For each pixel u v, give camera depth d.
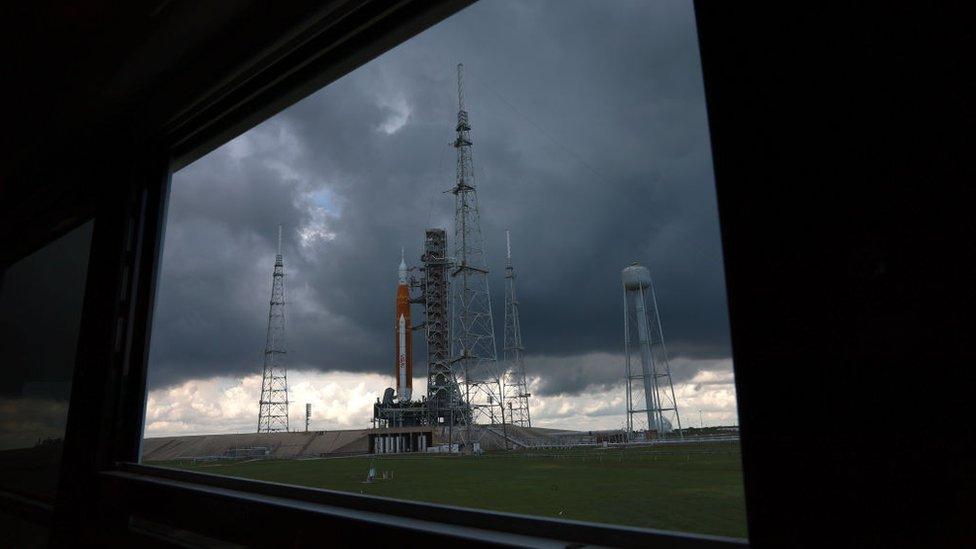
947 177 0.76
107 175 3.91
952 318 0.73
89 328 3.66
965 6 0.77
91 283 3.74
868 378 0.79
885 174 0.81
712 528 3.94
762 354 0.88
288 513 2.04
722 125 0.99
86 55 3.17
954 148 0.76
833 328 0.82
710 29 1.03
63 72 3.33
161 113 3.41
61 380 4.17
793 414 0.84
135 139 3.71
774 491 0.84
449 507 1.69
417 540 1.54
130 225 3.73
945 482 0.71
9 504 4.32
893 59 0.82
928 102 0.79
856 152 0.84
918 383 0.75
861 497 0.77
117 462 3.46
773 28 0.95
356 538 1.75
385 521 1.69
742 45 0.98
